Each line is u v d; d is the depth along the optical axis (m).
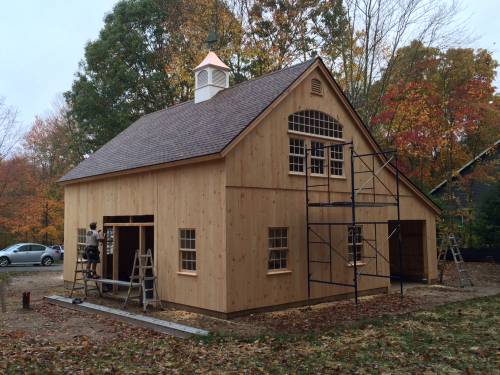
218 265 11.52
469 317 10.73
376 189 15.97
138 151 15.55
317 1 31.38
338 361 7.36
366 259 15.26
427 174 30.73
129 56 32.84
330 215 14.22
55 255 30.73
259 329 10.08
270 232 12.62
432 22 26.89
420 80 28.61
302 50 32.03
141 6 33.12
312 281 13.07
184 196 12.68
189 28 32.66
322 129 14.33
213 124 13.64
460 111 26.52
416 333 9.09
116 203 15.35
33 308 13.41
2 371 7.21
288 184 13.04
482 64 29.38
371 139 15.70
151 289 12.87
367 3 27.05
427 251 17.83
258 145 12.33
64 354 8.22
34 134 41.31
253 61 31.77
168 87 32.66
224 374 6.87
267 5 32.72
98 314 12.27
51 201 35.75
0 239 36.38
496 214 22.81
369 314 11.66
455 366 6.89
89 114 32.03
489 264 22.80
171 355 8.08
